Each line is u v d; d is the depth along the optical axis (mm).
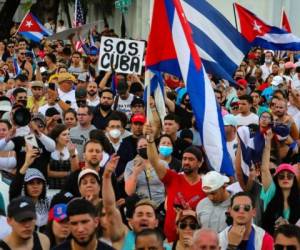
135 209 14477
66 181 17578
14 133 19609
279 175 17297
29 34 45688
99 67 26688
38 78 34656
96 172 16312
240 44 21094
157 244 12797
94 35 51125
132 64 26656
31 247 13609
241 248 14750
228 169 18062
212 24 20766
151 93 19984
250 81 35406
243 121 25219
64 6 66625
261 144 19016
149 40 18797
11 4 63406
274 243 14023
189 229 14938
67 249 12836
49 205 16469
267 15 50750
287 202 17344
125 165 20375
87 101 27766
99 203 15039
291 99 26141
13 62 37562
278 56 43594
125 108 26531
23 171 16688
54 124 23406
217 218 16219
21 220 13305
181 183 17250
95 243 12859
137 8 64688
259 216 17359
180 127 23938
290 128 22578
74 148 18938
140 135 20625
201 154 17281
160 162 17703
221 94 28141
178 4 18641
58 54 40531
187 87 18344
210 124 18125
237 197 14656
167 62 18812
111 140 21969
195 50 18547
